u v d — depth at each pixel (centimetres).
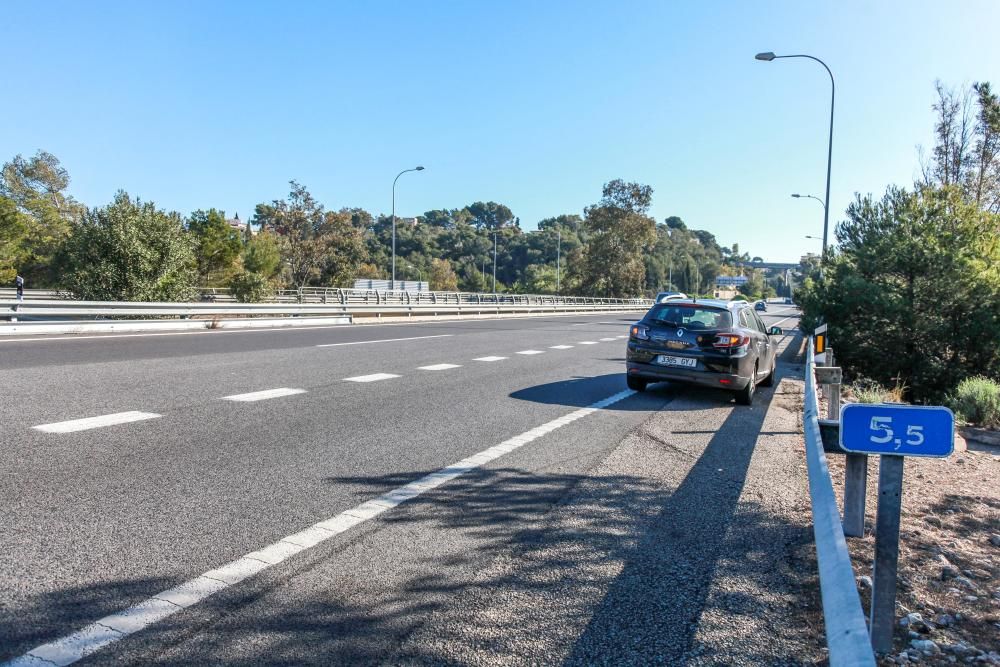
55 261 3011
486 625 312
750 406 1020
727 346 999
